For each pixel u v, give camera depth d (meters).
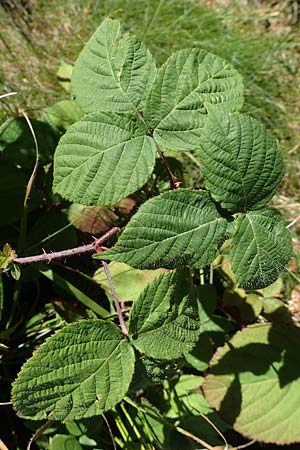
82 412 0.45
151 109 0.47
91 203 0.47
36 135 0.59
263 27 0.87
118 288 0.56
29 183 0.54
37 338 0.58
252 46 0.83
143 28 0.82
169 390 0.59
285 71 0.83
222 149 0.44
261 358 0.57
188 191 0.45
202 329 0.59
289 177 0.77
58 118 0.61
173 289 0.47
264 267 0.46
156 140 0.47
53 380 0.44
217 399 0.56
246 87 0.81
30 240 0.58
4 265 0.49
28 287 0.60
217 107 0.48
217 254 0.45
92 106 0.48
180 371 0.61
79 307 0.58
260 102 0.80
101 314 0.56
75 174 0.47
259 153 0.45
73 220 0.57
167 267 0.45
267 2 0.89
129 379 0.45
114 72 0.48
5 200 0.58
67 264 0.60
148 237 0.44
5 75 0.75
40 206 0.60
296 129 0.80
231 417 0.56
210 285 0.60
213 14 0.85
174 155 0.64
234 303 0.62
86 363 0.45
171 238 0.44
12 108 0.73
